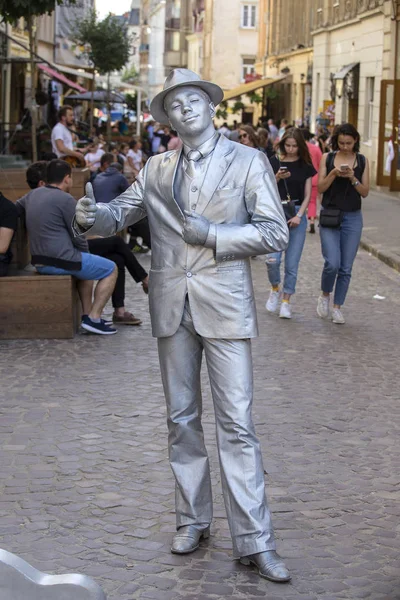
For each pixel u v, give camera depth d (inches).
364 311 477.1
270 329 425.7
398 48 1322.6
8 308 399.9
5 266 401.7
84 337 406.0
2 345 390.0
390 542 206.4
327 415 298.0
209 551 201.2
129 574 190.4
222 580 187.9
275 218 189.3
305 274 593.0
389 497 232.1
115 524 214.1
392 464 255.4
